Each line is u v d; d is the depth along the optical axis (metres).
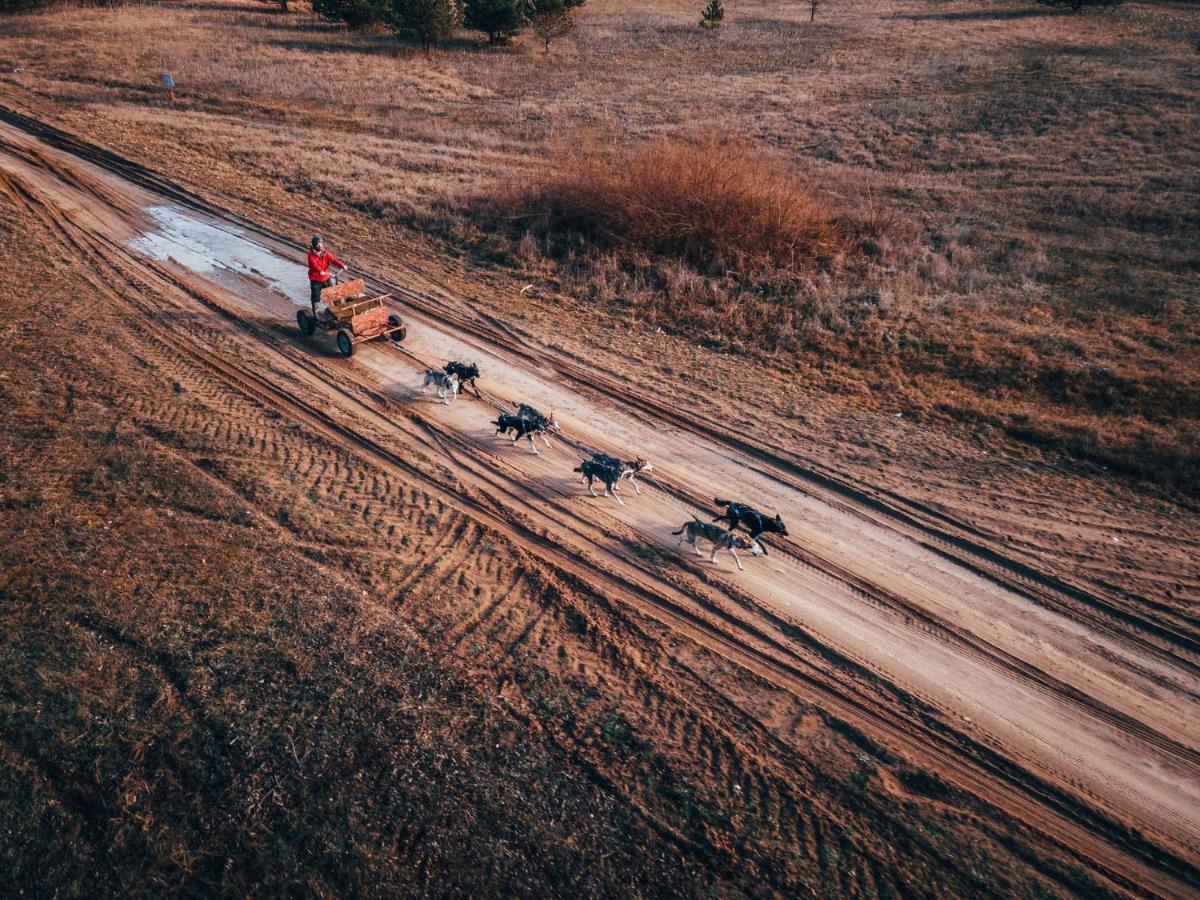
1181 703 10.34
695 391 17.19
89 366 15.15
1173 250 23.88
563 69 44.19
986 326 19.73
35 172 24.81
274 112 33.75
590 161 26.05
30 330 16.09
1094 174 29.61
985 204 27.88
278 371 16.30
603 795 8.38
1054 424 16.09
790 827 8.29
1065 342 18.72
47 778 8.00
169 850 7.56
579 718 9.24
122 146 27.81
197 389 15.09
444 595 10.88
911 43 48.22
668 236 23.47
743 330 19.83
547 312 20.27
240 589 10.38
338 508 12.32
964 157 31.98
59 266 19.42
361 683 9.27
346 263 21.80
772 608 11.47
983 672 10.63
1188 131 32.28
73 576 10.20
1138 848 8.49
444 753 8.60
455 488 13.36
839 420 16.45
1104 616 11.63
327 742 8.55
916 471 14.84
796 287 21.75
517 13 46.59
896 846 8.21
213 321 17.98
